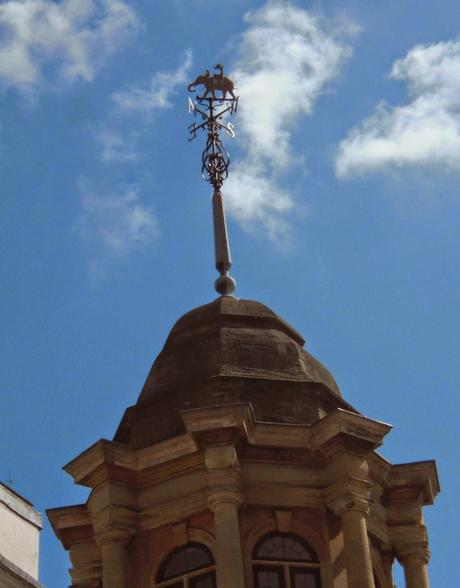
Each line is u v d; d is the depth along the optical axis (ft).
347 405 132.46
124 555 124.98
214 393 129.29
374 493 128.88
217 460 123.85
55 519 129.39
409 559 128.98
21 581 117.19
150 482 126.82
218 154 145.07
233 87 148.15
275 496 124.98
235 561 120.67
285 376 131.23
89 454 127.03
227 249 140.77
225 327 134.82
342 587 122.72
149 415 130.11
